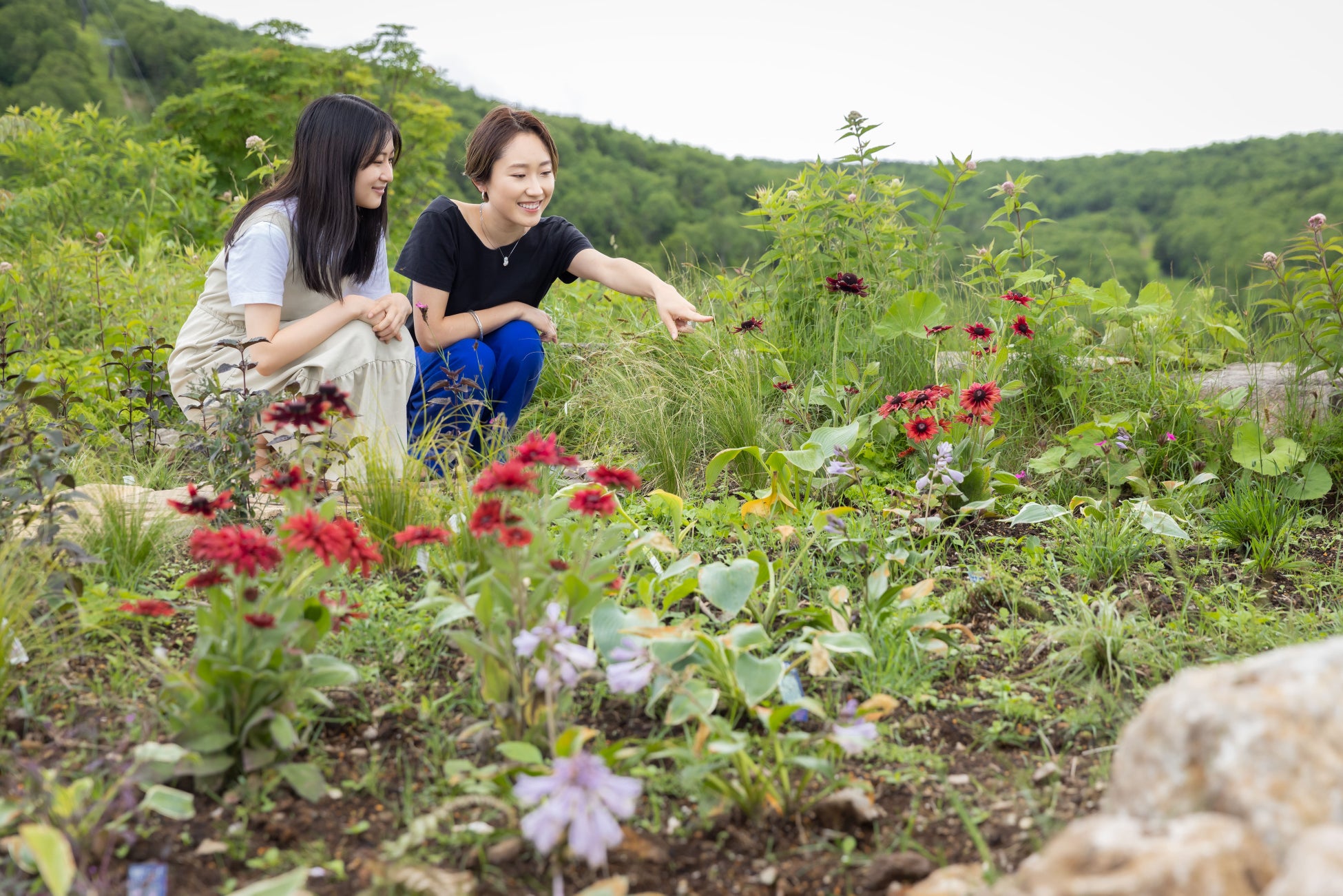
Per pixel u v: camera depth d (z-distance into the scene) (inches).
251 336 131.6
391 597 103.7
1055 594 112.7
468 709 86.4
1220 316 173.2
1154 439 149.5
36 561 95.0
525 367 153.1
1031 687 92.8
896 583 108.0
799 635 99.9
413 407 153.9
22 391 106.3
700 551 122.3
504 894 63.9
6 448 102.4
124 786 66.4
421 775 76.9
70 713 81.4
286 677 73.1
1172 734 54.7
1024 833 70.9
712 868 67.7
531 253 156.2
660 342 182.7
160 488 138.2
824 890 65.9
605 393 164.1
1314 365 151.2
